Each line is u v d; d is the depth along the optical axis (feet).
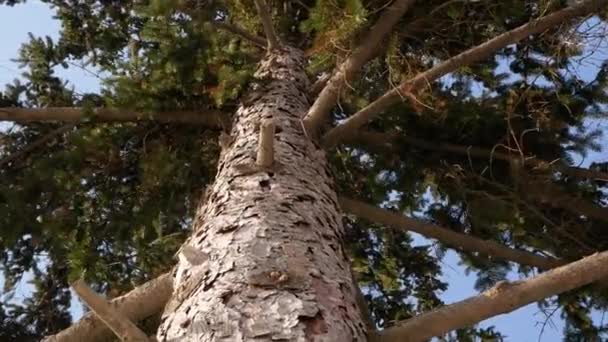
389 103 14.37
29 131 18.71
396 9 15.75
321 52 16.20
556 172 17.81
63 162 17.04
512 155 17.95
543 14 16.01
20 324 19.03
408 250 21.58
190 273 8.45
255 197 9.90
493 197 17.33
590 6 15.35
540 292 8.49
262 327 7.08
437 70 14.62
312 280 8.01
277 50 18.69
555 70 18.92
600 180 18.84
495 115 18.35
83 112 16.83
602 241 17.29
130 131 17.61
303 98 16.20
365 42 15.33
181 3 16.55
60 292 19.33
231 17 21.93
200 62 16.62
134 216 18.16
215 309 7.44
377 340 8.04
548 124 18.65
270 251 8.48
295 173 10.92
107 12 20.85
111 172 18.04
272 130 10.33
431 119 18.39
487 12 18.10
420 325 8.18
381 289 21.91
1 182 18.48
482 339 19.77
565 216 17.80
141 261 18.94
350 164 20.68
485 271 18.66
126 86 16.78
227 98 16.12
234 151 12.42
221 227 9.24
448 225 19.45
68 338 9.62
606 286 16.40
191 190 18.60
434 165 19.08
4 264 18.69
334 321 7.45
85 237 17.93
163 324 8.02
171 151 18.22
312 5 21.53
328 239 9.44
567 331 18.10
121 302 9.49
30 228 17.31
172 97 17.02
